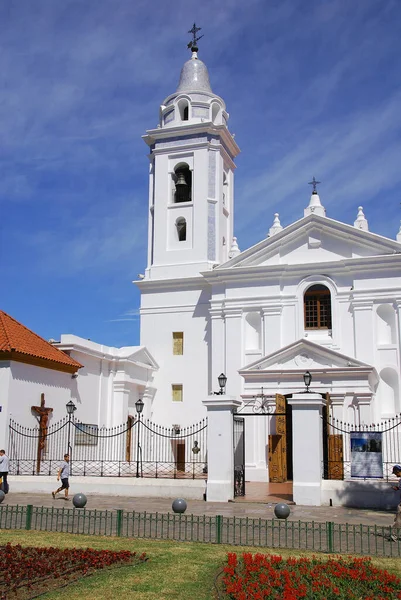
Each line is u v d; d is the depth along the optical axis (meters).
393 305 28.33
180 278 32.84
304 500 18.59
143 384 31.34
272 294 29.92
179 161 34.72
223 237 34.72
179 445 31.50
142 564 10.70
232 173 36.91
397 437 25.95
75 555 10.98
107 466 27.17
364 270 28.78
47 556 10.97
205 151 34.16
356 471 18.91
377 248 28.97
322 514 16.81
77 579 9.74
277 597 8.54
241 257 31.06
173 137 34.91
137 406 22.91
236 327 30.28
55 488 21.33
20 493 21.39
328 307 29.36
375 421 26.86
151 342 33.09
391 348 28.00
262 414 20.08
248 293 30.47
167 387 32.34
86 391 27.67
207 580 9.80
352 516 16.53
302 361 27.47
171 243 34.09
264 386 27.47
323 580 9.23
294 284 29.92
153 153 35.31
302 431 19.02
